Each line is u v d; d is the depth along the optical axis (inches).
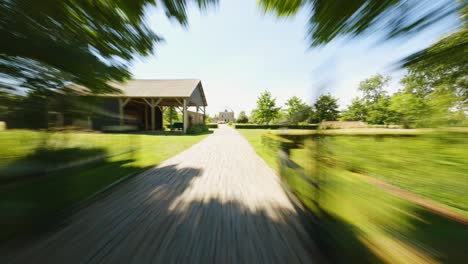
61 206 89.3
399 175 120.3
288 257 56.9
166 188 121.2
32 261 54.7
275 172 160.6
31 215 75.6
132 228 73.4
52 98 115.6
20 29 71.6
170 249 60.5
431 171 110.4
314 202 78.5
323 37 55.4
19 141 112.0
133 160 203.8
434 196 92.6
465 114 72.5
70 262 54.4
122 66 116.3
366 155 164.7
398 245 56.6
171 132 592.1
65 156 127.7
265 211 89.4
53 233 68.9
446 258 50.5
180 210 90.2
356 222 69.4
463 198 88.7
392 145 151.5
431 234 62.1
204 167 177.2
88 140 163.0
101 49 101.9
